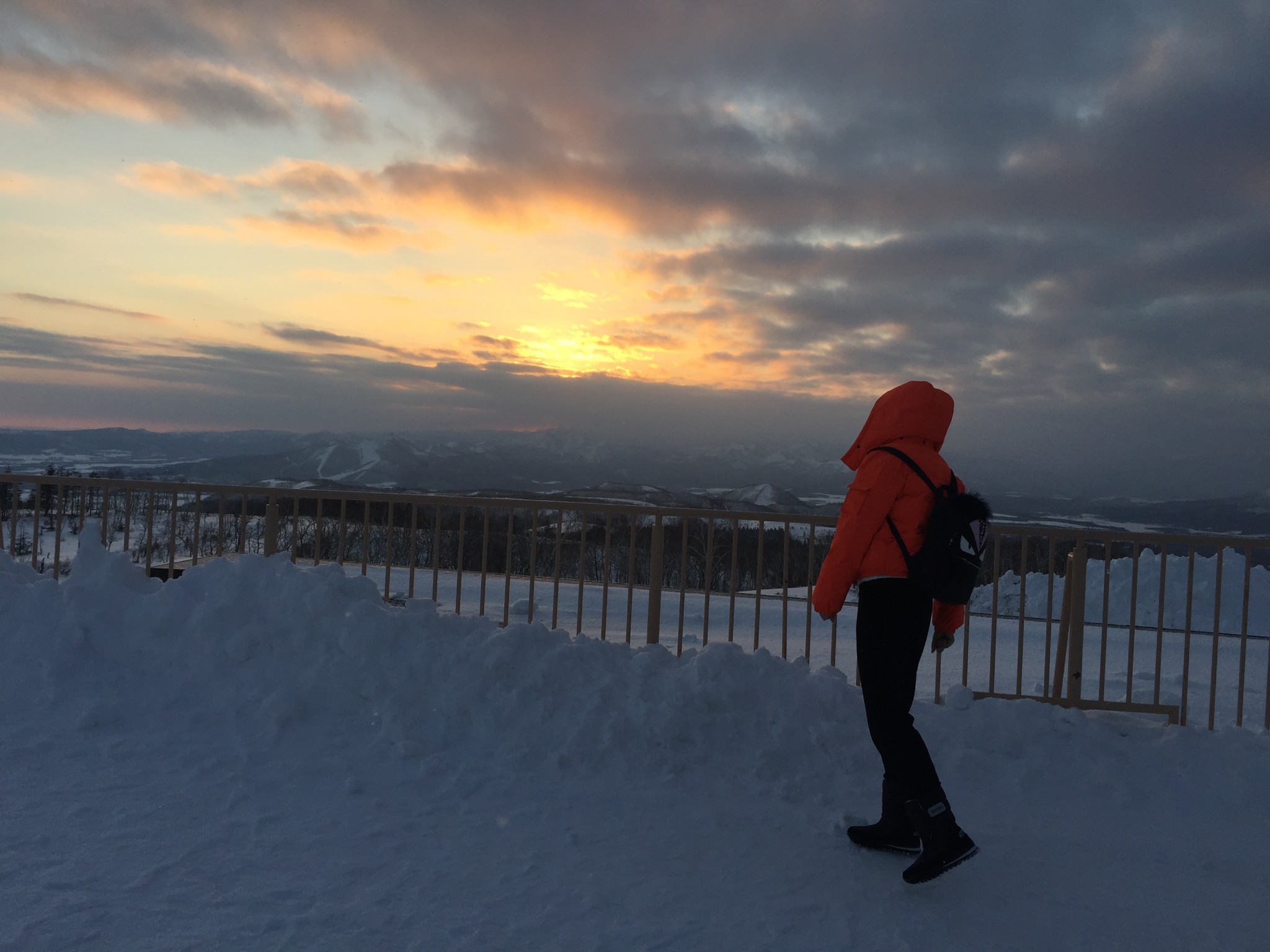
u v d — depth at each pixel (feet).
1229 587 35.24
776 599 30.81
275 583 15.28
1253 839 11.63
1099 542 15.43
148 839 9.68
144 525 23.12
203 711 13.56
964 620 15.70
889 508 10.07
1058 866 10.48
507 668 14.15
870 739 13.79
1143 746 13.98
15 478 17.97
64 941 7.45
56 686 13.75
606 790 12.08
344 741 12.85
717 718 13.65
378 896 8.69
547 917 8.46
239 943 7.61
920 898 9.37
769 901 9.10
